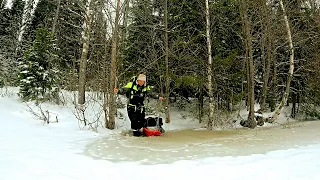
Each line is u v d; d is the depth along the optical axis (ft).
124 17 31.27
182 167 14.62
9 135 20.13
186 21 41.19
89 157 16.71
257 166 14.48
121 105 37.96
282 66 46.55
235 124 37.55
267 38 40.22
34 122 26.84
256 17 38.47
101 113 33.19
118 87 37.17
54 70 38.09
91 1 39.75
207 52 38.81
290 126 34.99
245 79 42.24
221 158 16.89
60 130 25.30
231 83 40.81
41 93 35.99
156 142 23.04
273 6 41.86
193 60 37.58
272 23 40.06
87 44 40.22
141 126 27.96
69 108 35.42
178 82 36.70
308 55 44.65
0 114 26.58
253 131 31.07
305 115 47.19
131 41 41.75
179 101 46.52
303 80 45.78
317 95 45.44
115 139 23.59
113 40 28.91
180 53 39.52
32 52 36.50
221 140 24.48
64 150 17.93
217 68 39.32
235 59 40.09
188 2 40.32
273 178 12.28
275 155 17.30
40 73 35.47
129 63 41.29
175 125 37.09
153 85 42.73
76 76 48.85
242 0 35.47
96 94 43.09
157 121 29.14
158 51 39.88
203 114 40.11
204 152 18.99
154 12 44.04
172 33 41.42
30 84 34.99
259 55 45.55
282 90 48.29
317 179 11.82
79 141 21.54
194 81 36.11
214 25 40.29
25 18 94.94
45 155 16.06
